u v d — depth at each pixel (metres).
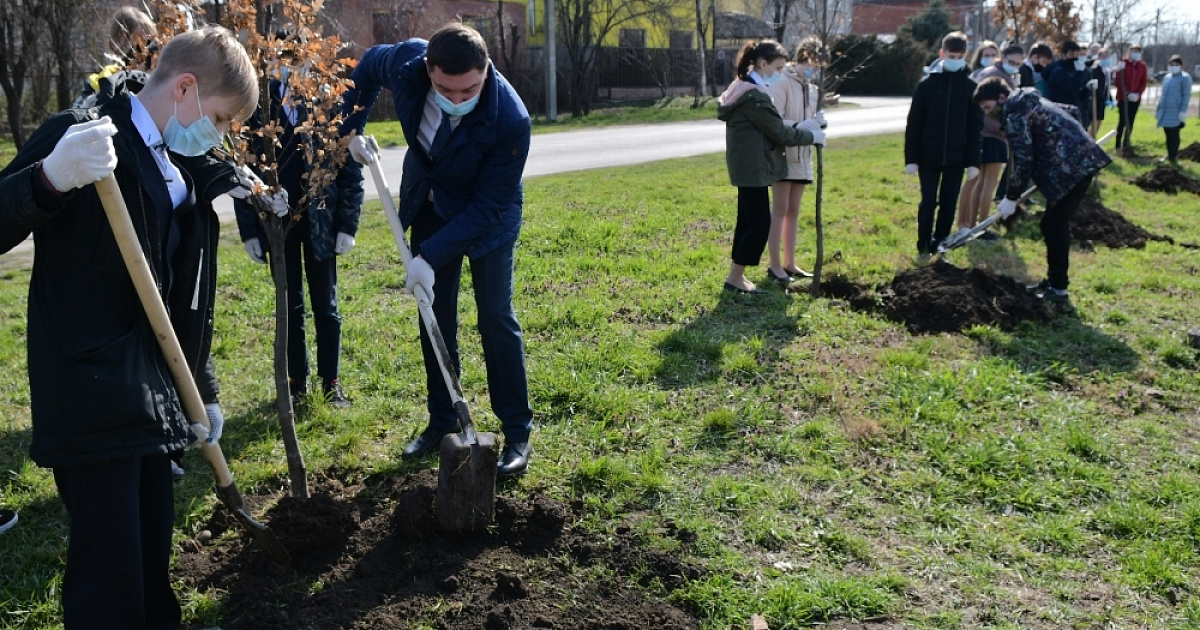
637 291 7.06
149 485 2.81
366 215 10.41
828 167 14.79
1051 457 4.42
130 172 2.47
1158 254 8.62
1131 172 13.88
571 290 7.09
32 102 19.59
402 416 4.88
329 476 4.25
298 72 3.48
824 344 5.97
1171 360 5.79
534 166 16.12
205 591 3.33
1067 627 3.22
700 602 3.29
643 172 14.53
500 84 3.81
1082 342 6.06
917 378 5.35
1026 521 3.92
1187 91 14.95
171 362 2.62
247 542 3.57
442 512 3.54
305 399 4.94
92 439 2.48
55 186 2.24
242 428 4.65
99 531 2.56
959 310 6.34
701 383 5.30
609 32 38.09
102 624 2.59
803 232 9.29
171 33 3.46
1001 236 9.33
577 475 4.17
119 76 2.57
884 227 9.58
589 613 3.25
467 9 32.41
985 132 9.11
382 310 6.62
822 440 4.58
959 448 4.50
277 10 4.00
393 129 23.45
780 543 3.71
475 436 3.61
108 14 17.36
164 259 2.65
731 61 41.25
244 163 3.42
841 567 3.56
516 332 4.17
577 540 3.65
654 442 4.54
